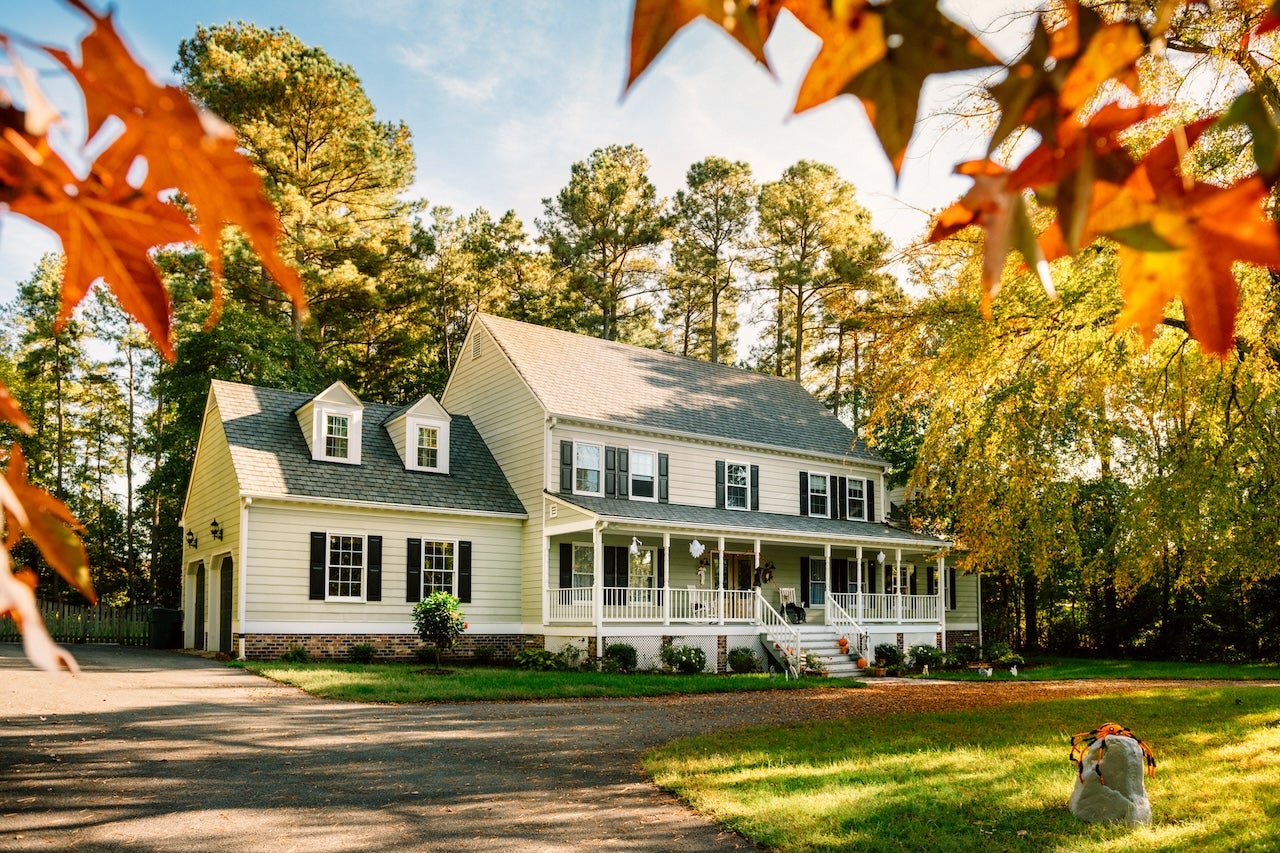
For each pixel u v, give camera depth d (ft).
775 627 76.74
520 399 78.54
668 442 81.66
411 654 68.49
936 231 2.50
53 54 1.85
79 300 2.35
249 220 2.14
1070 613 107.14
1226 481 34.94
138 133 1.99
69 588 117.39
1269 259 2.25
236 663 57.62
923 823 21.47
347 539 67.00
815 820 21.77
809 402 102.42
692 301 141.90
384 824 22.08
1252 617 89.56
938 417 43.27
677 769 27.99
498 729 36.45
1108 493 51.93
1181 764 28.48
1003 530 42.83
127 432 128.77
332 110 101.60
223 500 69.87
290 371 94.84
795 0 2.21
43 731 32.99
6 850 19.57
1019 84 2.32
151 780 26.02
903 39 2.19
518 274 129.80
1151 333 2.44
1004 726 37.73
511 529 75.77
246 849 19.98
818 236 125.80
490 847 20.35
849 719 40.34
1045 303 36.68
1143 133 26.09
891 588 97.09
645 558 80.02
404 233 114.62
